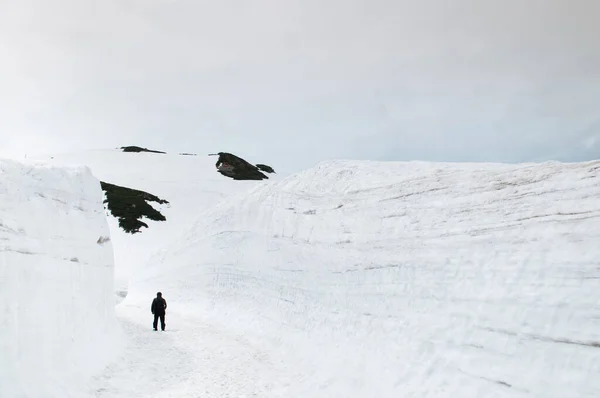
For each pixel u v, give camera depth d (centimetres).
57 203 1117
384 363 1050
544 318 788
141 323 1973
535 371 745
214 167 7925
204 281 2477
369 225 1581
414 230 1344
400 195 1550
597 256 776
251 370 1240
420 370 952
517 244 962
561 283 804
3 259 819
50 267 988
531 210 998
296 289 1767
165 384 1088
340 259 1619
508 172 1177
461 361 885
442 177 1427
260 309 1889
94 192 1380
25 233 916
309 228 1978
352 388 1040
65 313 1032
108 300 1409
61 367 925
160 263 3088
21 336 830
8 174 953
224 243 2567
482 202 1170
